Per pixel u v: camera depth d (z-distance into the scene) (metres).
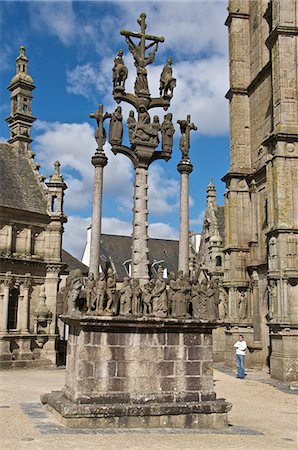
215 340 38.81
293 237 26.88
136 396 14.42
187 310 15.55
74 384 14.43
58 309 16.98
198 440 12.74
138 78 17.66
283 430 15.12
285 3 28.88
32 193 36.16
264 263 31.14
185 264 17.20
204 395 15.09
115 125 17.16
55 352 34.91
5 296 32.81
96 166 17.12
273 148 28.30
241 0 37.06
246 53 36.62
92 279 15.12
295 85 28.31
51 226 35.94
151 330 14.94
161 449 11.57
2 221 33.38
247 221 34.69
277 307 26.56
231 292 34.03
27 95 39.88
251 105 35.53
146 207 16.98
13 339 33.25
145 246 16.70
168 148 17.52
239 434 13.93
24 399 18.80
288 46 28.58
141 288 15.63
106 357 14.43
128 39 18.05
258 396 21.94
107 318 14.31
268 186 28.42
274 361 26.89
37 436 12.28
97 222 16.70
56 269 35.66
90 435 12.61
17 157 38.22
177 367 15.05
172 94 17.97
